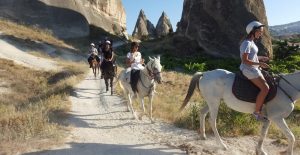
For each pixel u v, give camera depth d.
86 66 31.78
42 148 8.34
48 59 33.88
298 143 9.01
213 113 8.48
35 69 27.95
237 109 8.14
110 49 17.48
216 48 47.62
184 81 27.06
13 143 8.55
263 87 7.38
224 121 10.48
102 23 72.50
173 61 43.19
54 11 55.72
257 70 7.47
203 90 8.59
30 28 47.38
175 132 10.34
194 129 10.66
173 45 52.28
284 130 7.50
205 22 49.00
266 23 47.94
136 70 11.83
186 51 49.88
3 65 27.09
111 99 15.92
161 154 8.23
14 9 51.88
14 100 18.38
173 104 15.62
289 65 41.16
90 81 22.19
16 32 41.19
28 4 53.56
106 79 17.58
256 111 7.55
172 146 8.81
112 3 82.06
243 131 10.12
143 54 49.94
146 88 11.28
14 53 33.25
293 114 15.56
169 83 25.05
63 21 55.84
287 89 7.50
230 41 47.16
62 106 13.45
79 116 12.40
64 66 30.55
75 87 18.88
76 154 8.10
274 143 9.24
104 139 9.45
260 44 44.47
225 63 41.94
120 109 13.70
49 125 10.09
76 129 10.45
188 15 51.47
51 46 40.19
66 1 59.12
